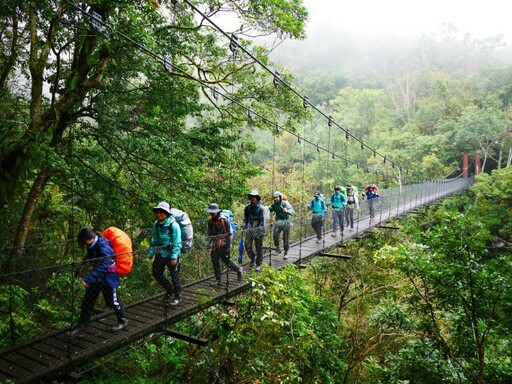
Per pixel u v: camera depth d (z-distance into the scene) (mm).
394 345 7172
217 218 4816
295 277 5621
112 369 4680
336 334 6742
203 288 4703
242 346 4566
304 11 7191
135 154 6531
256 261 5520
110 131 6070
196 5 6723
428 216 17328
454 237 5227
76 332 3309
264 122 8656
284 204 6379
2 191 4988
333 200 8438
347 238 8336
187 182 6762
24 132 5270
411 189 15273
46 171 5699
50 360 2996
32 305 4277
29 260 4492
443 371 5539
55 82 5453
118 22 4965
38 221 6672
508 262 5031
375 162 25656
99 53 5375
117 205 6461
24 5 5156
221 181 8062
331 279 9453
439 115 30422
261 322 4645
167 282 3947
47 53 5523
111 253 3367
